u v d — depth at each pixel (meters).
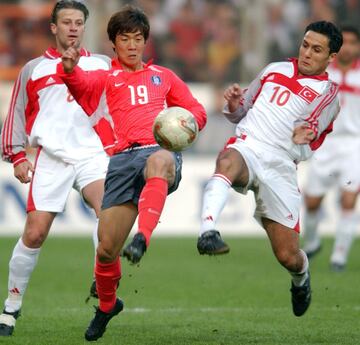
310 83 26.12
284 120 25.98
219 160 25.20
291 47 66.94
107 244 23.91
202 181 61.22
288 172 26.17
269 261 48.06
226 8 66.81
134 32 24.23
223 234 61.00
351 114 46.47
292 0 67.62
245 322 30.12
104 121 24.53
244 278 41.66
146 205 22.52
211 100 62.94
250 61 65.31
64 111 27.77
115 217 23.78
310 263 48.19
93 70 26.62
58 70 27.48
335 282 40.31
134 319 30.77
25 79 27.64
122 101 24.36
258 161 25.69
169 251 52.38
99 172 27.67
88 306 34.00
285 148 26.03
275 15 67.00
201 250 23.02
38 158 27.81
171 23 67.75
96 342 25.89
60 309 33.12
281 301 35.19
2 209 59.69
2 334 26.94
